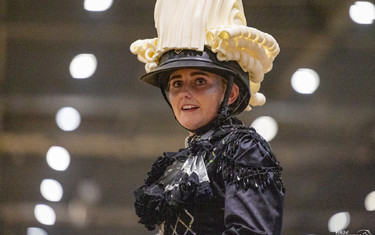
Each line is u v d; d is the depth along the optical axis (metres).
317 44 18.66
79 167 19.19
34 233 18.31
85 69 15.66
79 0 18.92
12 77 19.12
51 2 18.94
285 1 18.50
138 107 19.22
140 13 19.27
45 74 19.23
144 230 19.08
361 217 17.41
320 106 18.80
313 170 18.39
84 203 18.86
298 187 18.34
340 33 18.45
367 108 18.59
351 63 18.75
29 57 19.14
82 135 19.11
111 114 19.17
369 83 18.70
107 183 19.12
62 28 19.00
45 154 19.05
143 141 19.14
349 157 18.39
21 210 18.86
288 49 18.97
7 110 18.94
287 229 18.06
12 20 18.83
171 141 19.20
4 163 19.08
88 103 19.08
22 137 19.00
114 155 19.23
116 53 19.39
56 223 18.72
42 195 18.97
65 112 17.50
